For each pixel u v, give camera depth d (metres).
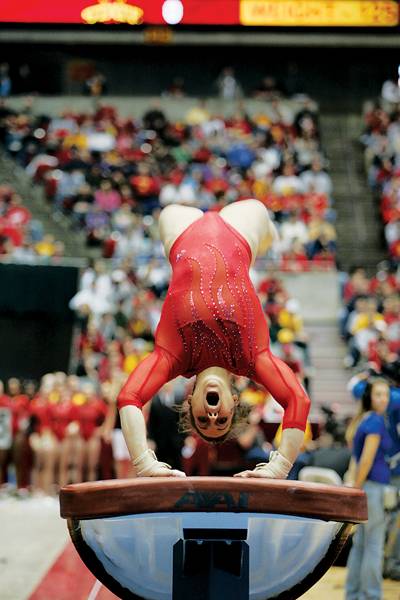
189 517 5.03
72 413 17.81
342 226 30.52
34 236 26.23
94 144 31.69
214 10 27.11
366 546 9.11
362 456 9.09
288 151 30.95
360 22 27.30
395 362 10.76
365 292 23.84
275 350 20.84
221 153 31.19
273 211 27.50
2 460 18.20
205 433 5.75
